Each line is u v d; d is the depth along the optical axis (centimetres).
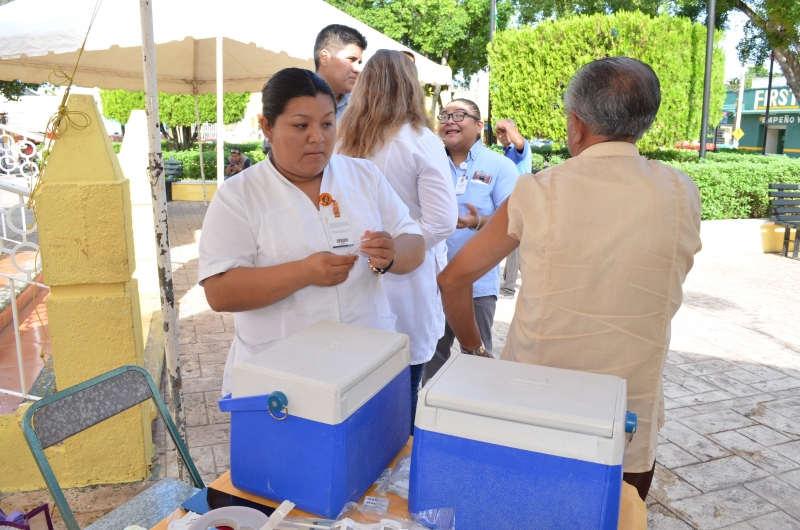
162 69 709
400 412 148
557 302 156
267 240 170
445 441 117
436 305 245
